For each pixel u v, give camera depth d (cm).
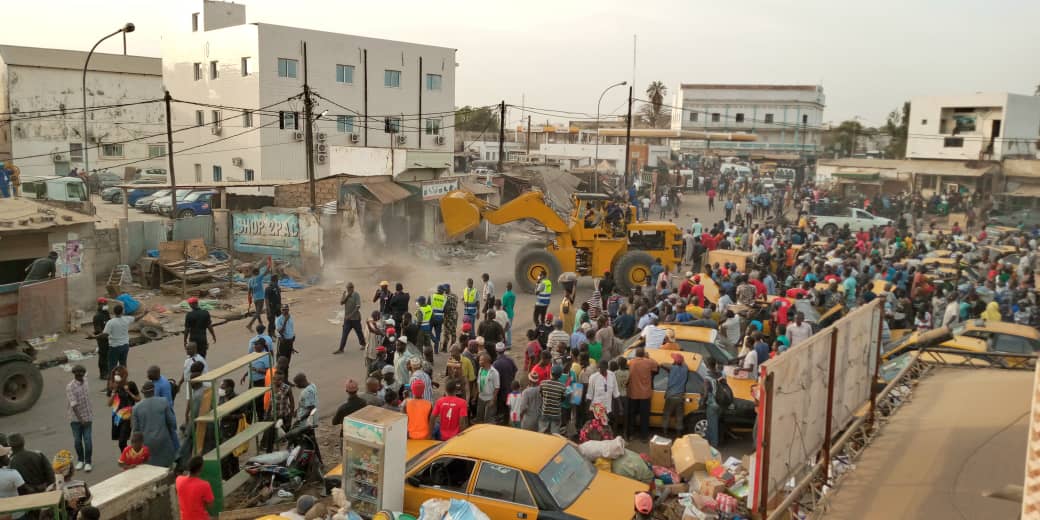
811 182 6362
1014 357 1224
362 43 4853
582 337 1370
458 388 1178
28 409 1321
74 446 1155
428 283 2500
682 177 6612
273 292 1789
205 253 2475
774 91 9144
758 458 638
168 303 2122
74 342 1698
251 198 3584
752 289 1791
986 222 4297
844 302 1833
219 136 4612
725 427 1181
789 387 680
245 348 1733
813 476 742
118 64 5909
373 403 1030
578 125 10188
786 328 1445
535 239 3622
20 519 739
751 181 6191
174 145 4897
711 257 2369
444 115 5469
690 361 1238
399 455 796
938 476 747
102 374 1473
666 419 1177
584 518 735
